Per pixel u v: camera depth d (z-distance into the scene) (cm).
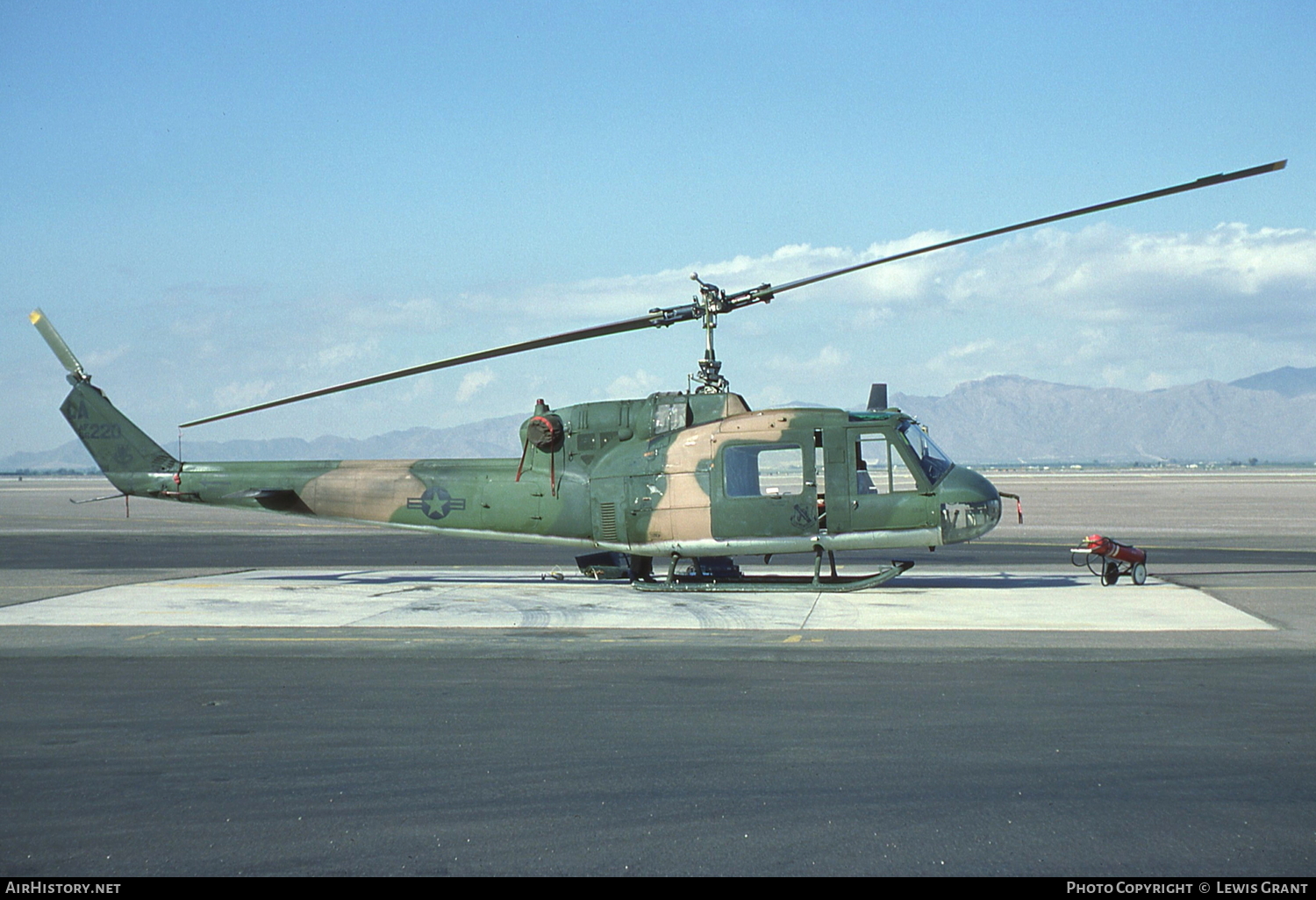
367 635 1366
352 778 709
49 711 921
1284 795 657
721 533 1759
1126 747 768
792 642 1277
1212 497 6812
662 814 632
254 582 2056
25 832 609
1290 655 1160
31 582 2064
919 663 1123
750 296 1612
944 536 1702
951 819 618
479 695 977
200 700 962
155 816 636
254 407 1725
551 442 1866
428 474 1977
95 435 2123
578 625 1440
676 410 1825
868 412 1766
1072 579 2002
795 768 721
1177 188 1177
